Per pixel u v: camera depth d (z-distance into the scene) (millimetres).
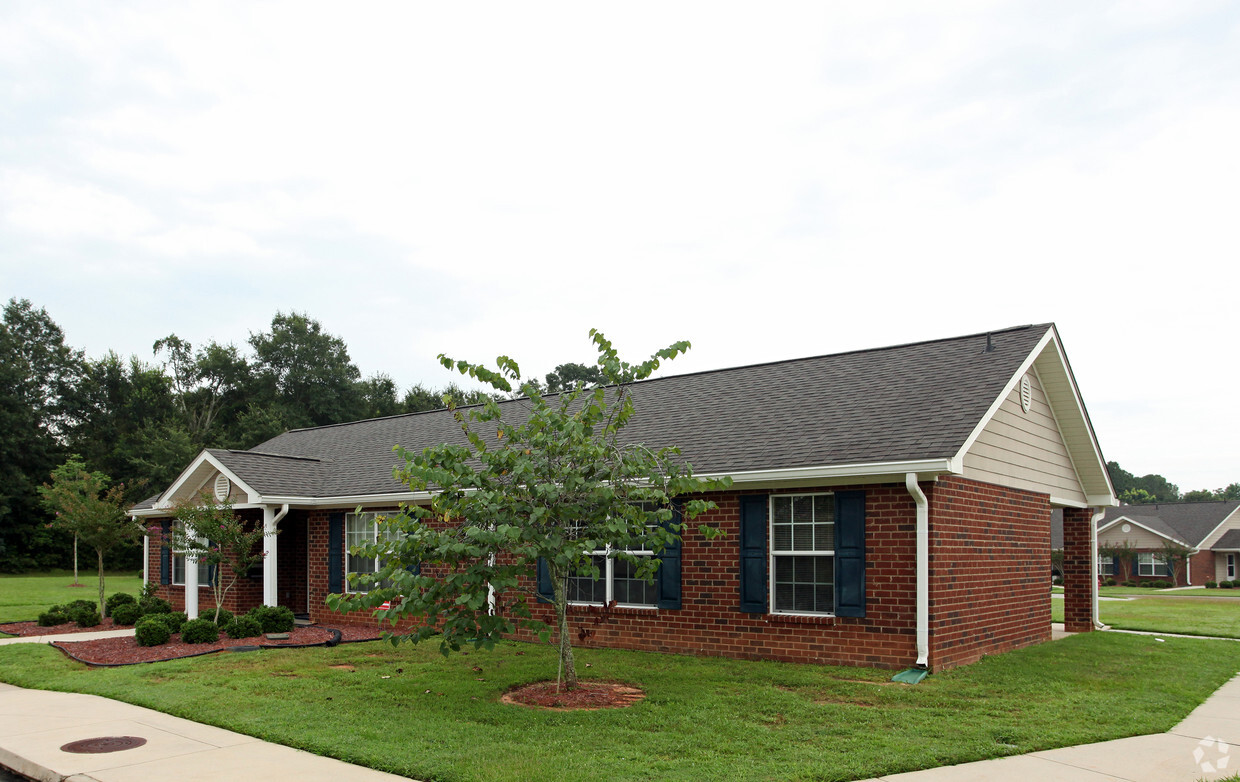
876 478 11195
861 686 9906
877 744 7363
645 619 13273
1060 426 16078
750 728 7859
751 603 12195
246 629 14734
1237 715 8844
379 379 62344
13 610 21641
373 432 22781
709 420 14711
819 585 11828
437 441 19422
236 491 17812
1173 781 6465
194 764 6906
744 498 12406
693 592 12789
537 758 6836
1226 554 51156
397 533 9625
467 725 7992
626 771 6484
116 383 56844
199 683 10359
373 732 7715
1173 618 21156
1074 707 8977
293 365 60188
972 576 12047
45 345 54656
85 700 9656
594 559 13953
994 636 12688
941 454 10523
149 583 20953
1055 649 13555
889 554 11148
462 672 10945
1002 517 13234
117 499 19125
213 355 59094
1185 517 53750
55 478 31750
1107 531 52219
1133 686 10297
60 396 54406
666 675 10656
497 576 8820
